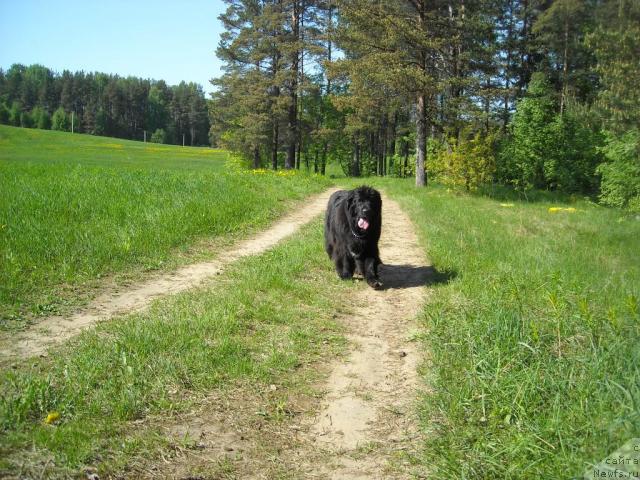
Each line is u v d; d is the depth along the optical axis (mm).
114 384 4020
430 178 28141
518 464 3029
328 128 40938
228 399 4039
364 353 5137
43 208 10180
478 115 23875
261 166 42500
